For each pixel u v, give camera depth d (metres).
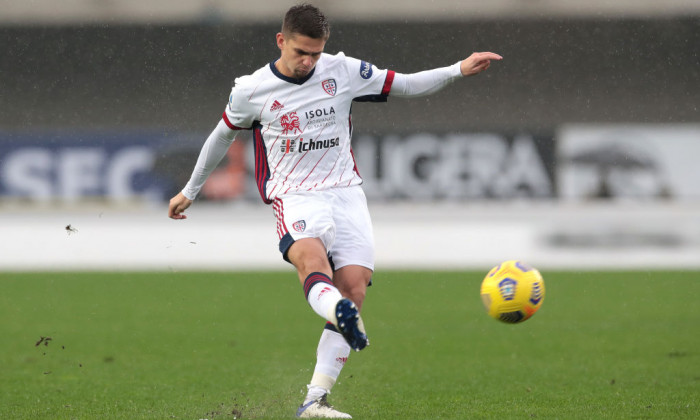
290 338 29.34
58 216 55.44
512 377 21.89
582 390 19.72
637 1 54.34
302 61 14.45
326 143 15.46
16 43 51.12
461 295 41.81
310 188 15.46
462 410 17.23
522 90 57.91
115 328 31.77
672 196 58.78
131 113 53.59
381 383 21.11
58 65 51.78
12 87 54.03
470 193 59.09
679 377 21.36
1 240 55.19
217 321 33.56
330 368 15.46
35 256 55.19
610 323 32.84
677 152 58.50
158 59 47.47
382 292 43.09
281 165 15.56
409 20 47.47
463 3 51.00
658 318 34.12
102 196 56.91
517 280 15.31
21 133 56.25
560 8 54.28
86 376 22.31
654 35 55.72
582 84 57.66
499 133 58.81
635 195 58.88
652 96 57.72
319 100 15.26
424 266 55.44
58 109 55.16
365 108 58.94
